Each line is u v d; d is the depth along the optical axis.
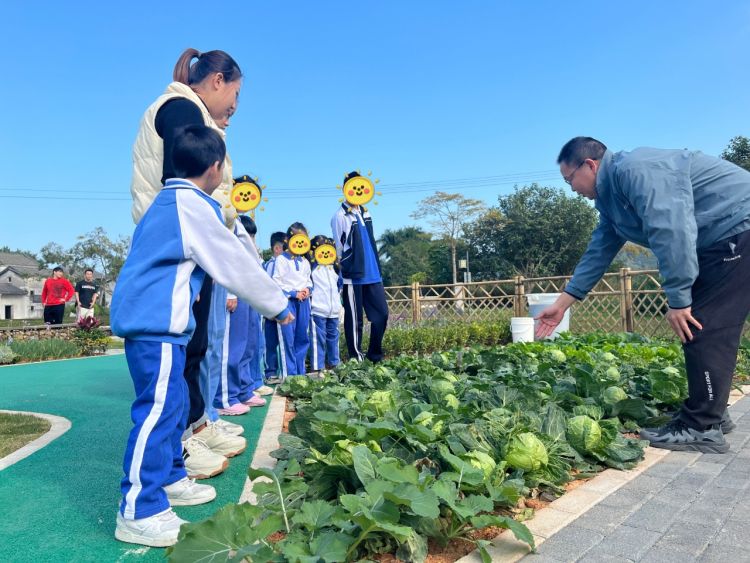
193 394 3.07
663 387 4.20
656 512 2.42
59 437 4.11
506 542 2.12
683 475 2.93
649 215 3.23
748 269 3.27
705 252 3.34
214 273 2.40
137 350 2.29
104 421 4.73
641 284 11.53
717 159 3.39
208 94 3.10
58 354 11.52
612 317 11.79
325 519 1.88
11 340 11.73
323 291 7.23
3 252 82.81
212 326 3.64
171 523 2.27
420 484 2.00
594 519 2.35
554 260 48.16
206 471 3.00
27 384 7.39
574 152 3.62
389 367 5.75
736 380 5.71
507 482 2.45
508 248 49.88
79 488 2.95
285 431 3.99
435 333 11.22
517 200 49.25
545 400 3.82
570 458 3.03
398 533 1.73
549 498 2.62
